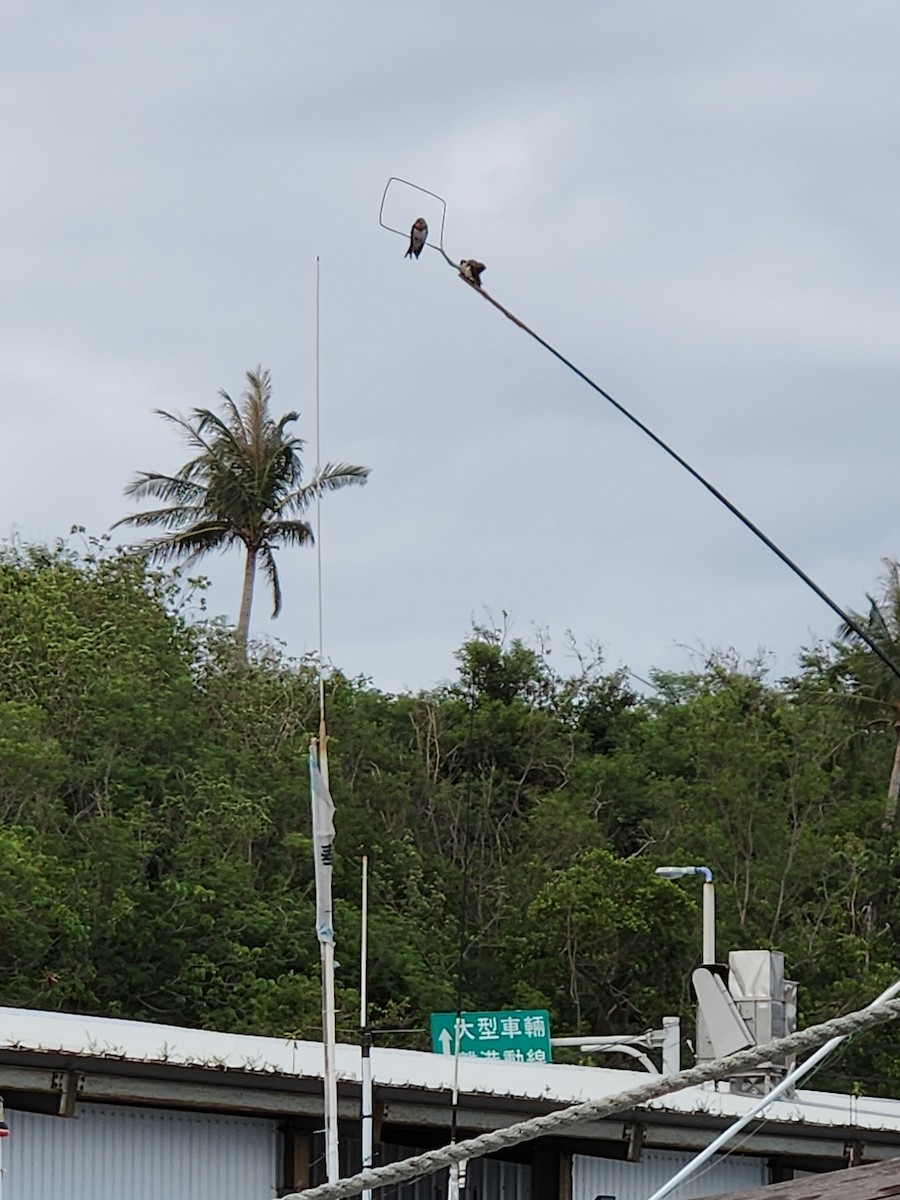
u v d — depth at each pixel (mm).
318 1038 51938
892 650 71562
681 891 59125
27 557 67438
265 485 75625
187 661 65938
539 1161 22984
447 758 69500
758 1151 24719
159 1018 52469
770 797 67375
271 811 60562
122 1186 19641
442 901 61469
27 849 50969
